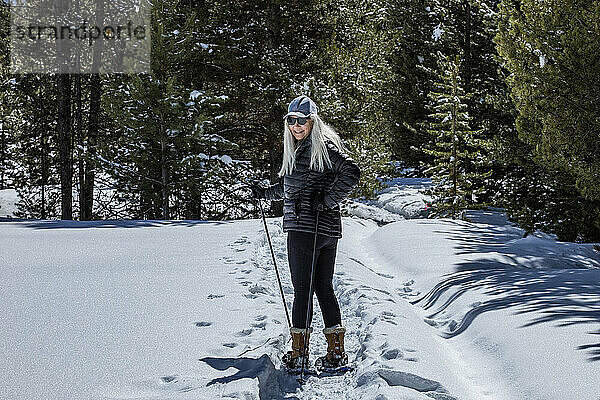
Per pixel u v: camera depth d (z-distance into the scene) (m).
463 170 19.19
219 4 19.58
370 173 21.78
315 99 18.47
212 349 4.15
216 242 9.48
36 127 23.12
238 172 19.05
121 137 19.09
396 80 26.50
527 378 3.81
